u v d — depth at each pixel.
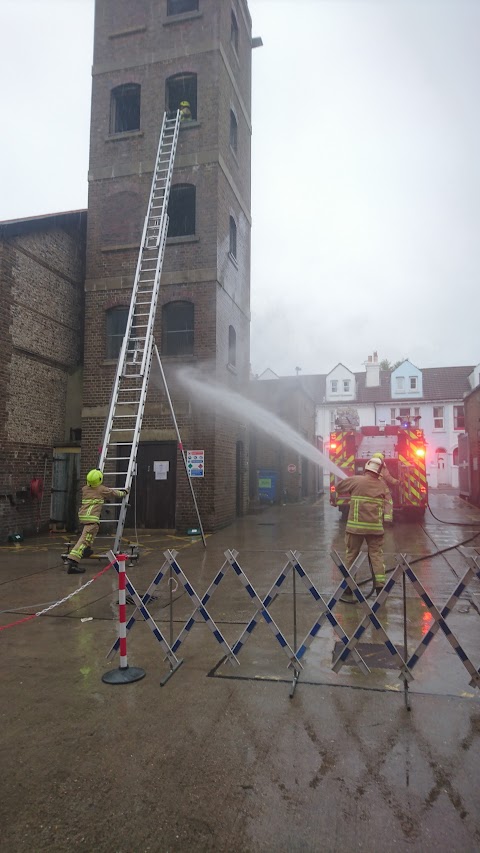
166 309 14.03
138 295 13.87
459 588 4.13
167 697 4.08
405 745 3.37
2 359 11.94
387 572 8.42
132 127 15.39
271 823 2.68
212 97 14.15
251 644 5.21
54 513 13.66
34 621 6.06
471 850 2.49
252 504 21.78
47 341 13.53
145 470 13.52
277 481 23.88
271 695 4.09
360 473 15.80
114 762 3.22
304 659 4.82
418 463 15.34
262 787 2.96
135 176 14.27
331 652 4.99
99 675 4.52
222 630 5.65
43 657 4.94
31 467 12.92
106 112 14.74
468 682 4.30
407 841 2.55
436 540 11.84
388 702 3.96
